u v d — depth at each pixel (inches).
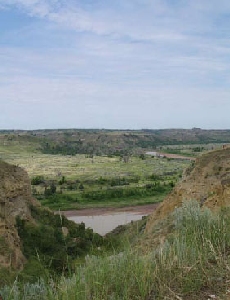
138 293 192.4
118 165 4648.1
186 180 1111.0
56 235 1007.0
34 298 199.8
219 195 842.2
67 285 193.2
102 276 199.0
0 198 994.1
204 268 216.1
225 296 184.1
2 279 468.8
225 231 272.4
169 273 210.1
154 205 2386.8
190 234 281.3
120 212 2209.6
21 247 855.1
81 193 2714.1
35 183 3225.9
